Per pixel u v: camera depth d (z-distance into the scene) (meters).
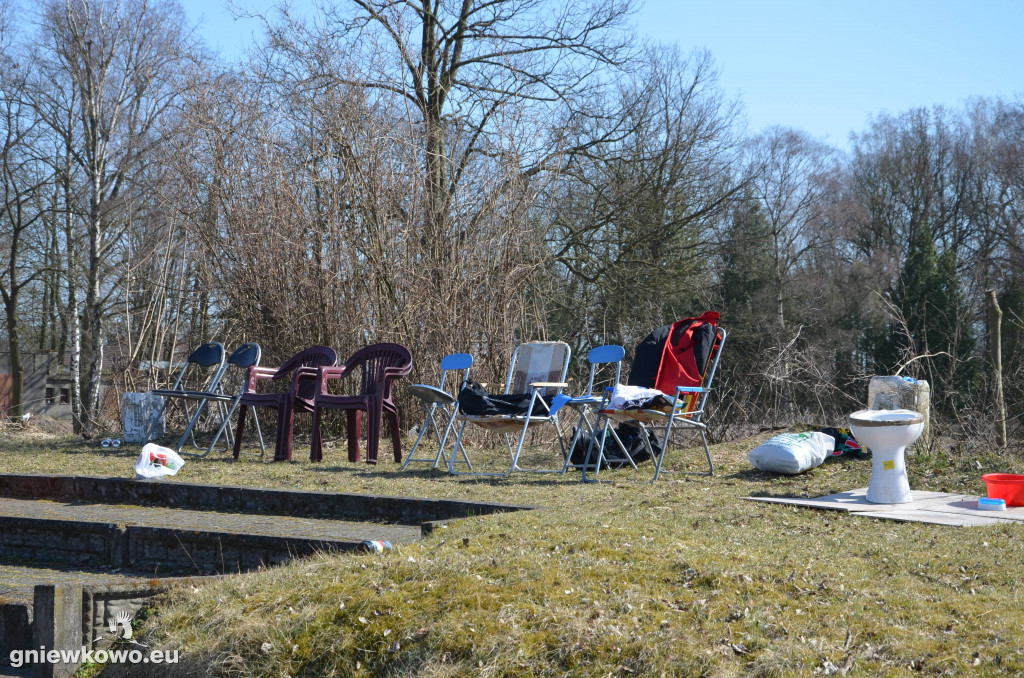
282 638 3.66
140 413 11.06
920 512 5.50
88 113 20.50
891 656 3.10
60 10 19.84
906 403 7.46
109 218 20.97
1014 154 28.16
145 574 5.64
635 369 8.02
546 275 12.99
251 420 11.52
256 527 5.89
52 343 28.66
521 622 3.49
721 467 7.69
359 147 10.95
